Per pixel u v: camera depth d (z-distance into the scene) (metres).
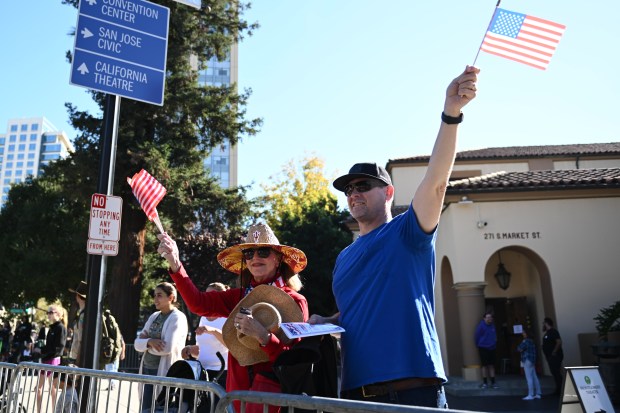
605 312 12.40
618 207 14.38
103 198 6.09
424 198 2.76
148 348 6.34
